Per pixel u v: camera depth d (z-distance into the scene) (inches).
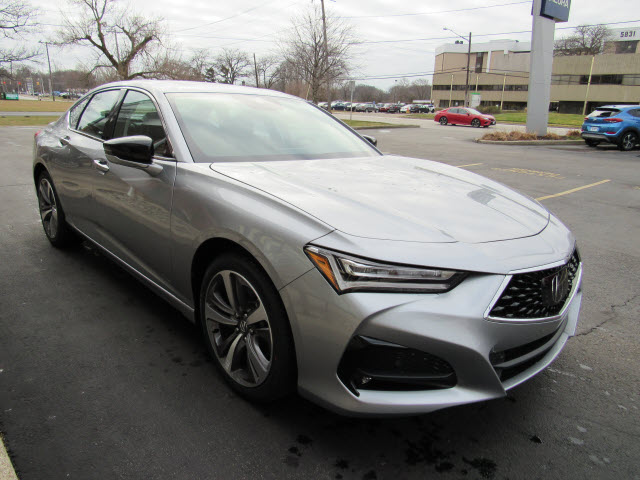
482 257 70.7
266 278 77.0
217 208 84.9
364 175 101.1
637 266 177.6
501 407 90.7
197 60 2440.9
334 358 68.8
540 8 721.0
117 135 123.6
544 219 91.8
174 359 101.4
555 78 2696.9
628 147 646.5
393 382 69.1
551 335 81.7
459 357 67.1
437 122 1419.8
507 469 74.9
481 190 100.5
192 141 103.3
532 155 558.3
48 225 166.7
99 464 71.9
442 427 84.1
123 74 1665.8
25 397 86.8
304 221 73.9
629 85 2493.8
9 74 1373.0
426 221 77.7
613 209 276.7
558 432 84.0
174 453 74.9
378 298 66.1
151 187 101.9
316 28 1285.7
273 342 77.2
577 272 93.0
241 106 124.0
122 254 120.0
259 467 72.9
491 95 3511.3
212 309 91.5
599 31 3366.1
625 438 83.1
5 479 66.4
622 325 128.2
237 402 88.0
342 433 81.2
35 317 117.3
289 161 107.6
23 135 657.6
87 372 95.6
